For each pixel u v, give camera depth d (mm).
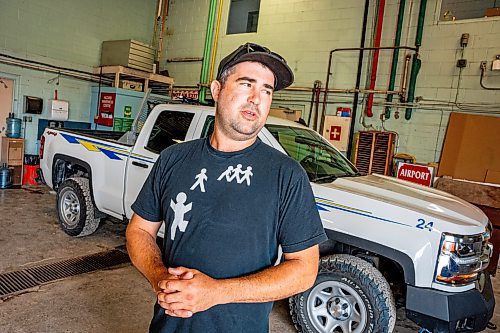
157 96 7789
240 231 1108
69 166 4641
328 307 2553
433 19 6211
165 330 1157
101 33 8516
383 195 2596
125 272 3514
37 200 6004
